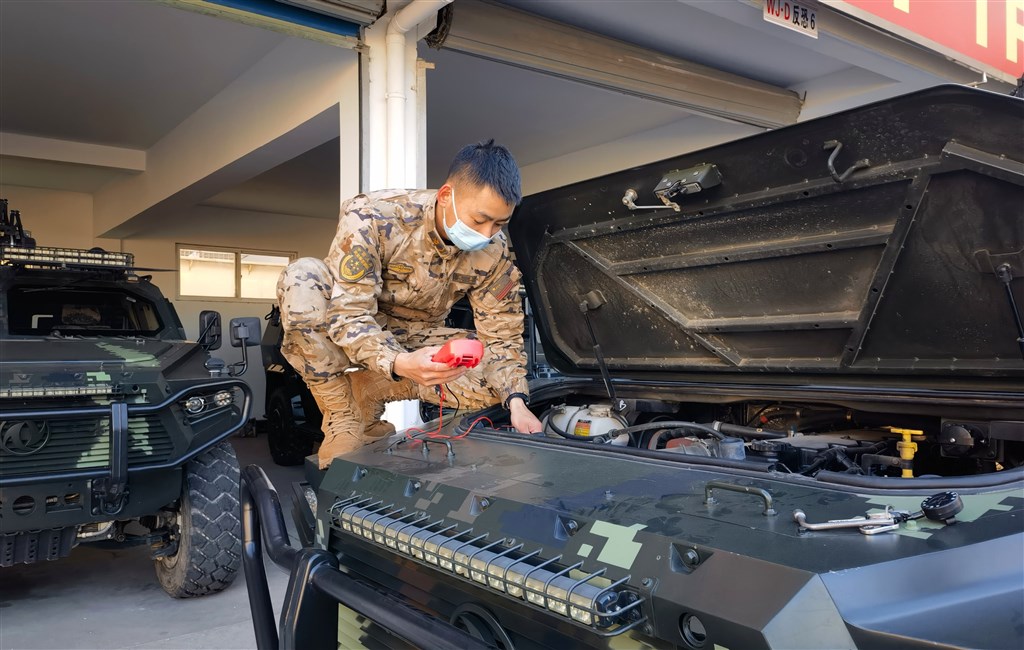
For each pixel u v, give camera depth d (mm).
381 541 1316
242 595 3555
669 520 1040
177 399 3363
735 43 5309
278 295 1924
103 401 3209
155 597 3535
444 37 4191
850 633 787
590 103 6230
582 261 2152
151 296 4383
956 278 1479
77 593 3594
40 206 8797
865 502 1038
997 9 5570
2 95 6090
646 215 1896
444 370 1461
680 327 2023
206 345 4023
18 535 3119
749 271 1814
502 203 1620
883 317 1632
